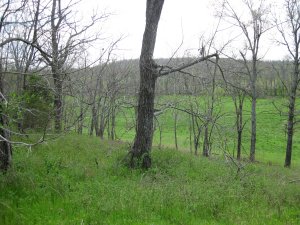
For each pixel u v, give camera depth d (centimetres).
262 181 1105
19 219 604
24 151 1048
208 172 1139
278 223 732
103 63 2516
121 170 1049
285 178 1379
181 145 3062
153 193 790
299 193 995
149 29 1156
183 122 3962
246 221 711
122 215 671
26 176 785
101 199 722
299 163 2817
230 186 928
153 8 1149
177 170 1112
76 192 769
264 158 2983
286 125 2700
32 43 771
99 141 1587
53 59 888
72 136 1529
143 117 1154
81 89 1605
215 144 1662
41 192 739
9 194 697
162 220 671
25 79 1128
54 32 949
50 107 1316
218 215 735
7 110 669
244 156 2905
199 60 1152
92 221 627
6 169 801
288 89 2725
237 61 2323
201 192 834
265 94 3306
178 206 743
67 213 662
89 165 1034
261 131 4041
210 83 1698
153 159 1215
